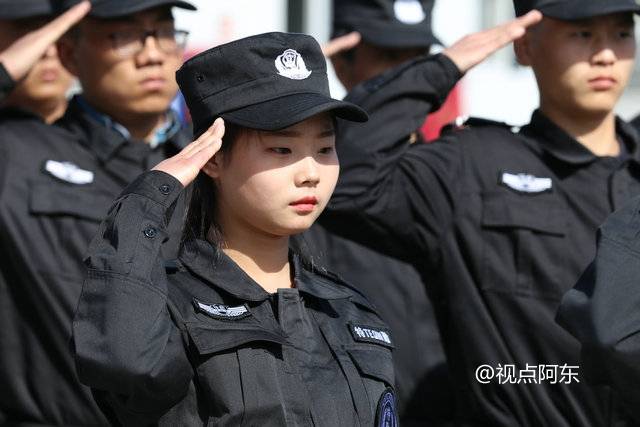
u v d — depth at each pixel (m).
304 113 9.65
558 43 13.49
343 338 10.05
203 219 10.19
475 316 13.25
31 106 17.02
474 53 13.62
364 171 13.11
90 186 15.45
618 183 13.43
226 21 23.80
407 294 16.78
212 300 9.76
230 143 9.97
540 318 13.06
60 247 15.02
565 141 13.49
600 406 12.90
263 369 9.52
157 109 15.93
